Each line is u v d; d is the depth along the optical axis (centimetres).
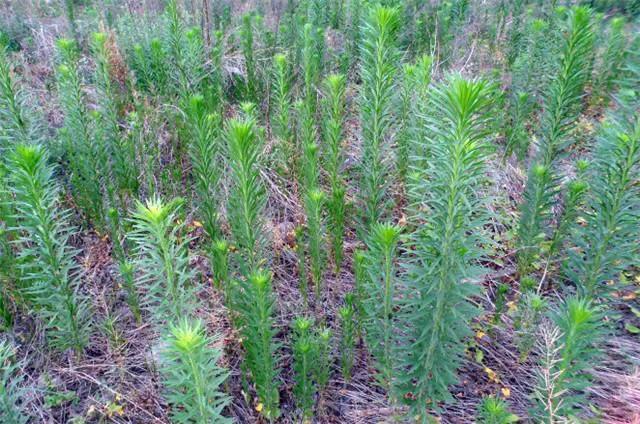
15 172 312
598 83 649
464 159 259
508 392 358
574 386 295
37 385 351
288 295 429
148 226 276
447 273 286
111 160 512
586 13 409
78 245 456
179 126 525
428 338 309
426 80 452
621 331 399
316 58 603
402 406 350
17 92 450
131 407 345
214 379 262
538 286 437
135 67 657
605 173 375
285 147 511
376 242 284
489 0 932
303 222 485
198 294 409
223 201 475
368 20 471
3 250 380
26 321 391
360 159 520
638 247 406
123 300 414
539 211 414
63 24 823
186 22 752
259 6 899
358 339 386
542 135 484
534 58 614
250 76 626
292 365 359
